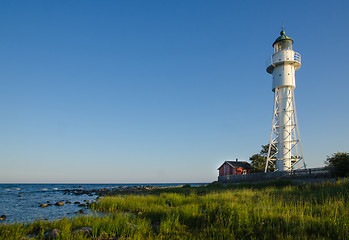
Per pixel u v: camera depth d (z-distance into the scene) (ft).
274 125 133.69
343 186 58.34
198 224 37.47
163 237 30.19
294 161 128.16
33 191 181.16
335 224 29.09
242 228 31.68
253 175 129.39
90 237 29.96
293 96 132.05
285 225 30.71
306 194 55.57
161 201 67.05
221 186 122.52
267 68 141.69
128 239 29.60
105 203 66.69
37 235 33.78
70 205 85.81
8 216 61.57
